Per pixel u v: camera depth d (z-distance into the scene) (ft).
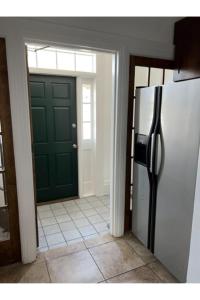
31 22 5.20
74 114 10.43
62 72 9.50
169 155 5.47
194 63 6.48
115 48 6.26
